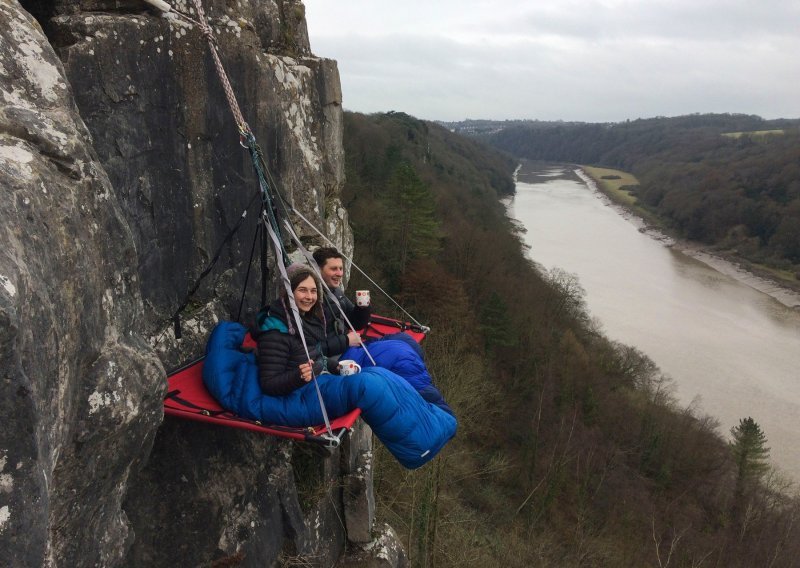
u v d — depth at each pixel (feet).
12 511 6.81
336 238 23.98
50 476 7.62
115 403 9.50
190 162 14.14
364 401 12.99
